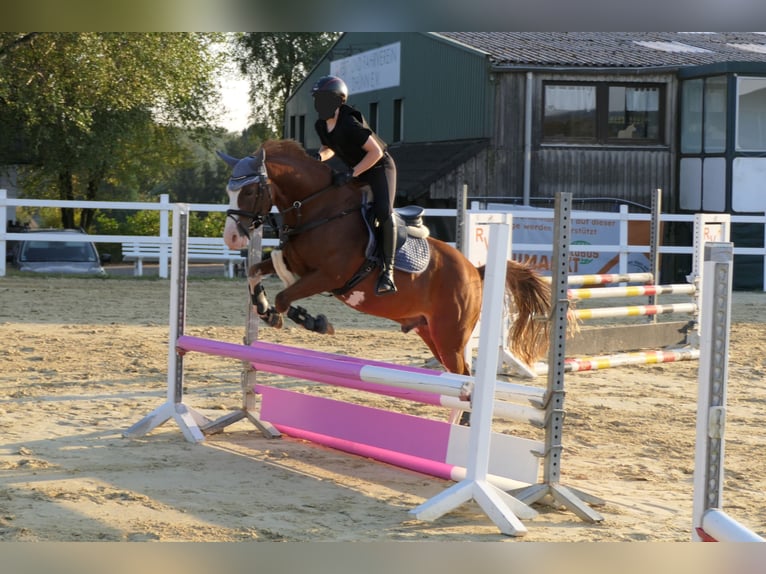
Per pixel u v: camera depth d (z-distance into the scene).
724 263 3.86
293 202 6.74
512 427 8.09
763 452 7.18
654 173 24.56
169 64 26.56
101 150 30.30
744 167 22.94
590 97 24.30
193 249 21.36
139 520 5.06
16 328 12.52
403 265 6.75
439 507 5.30
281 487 5.91
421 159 25.75
